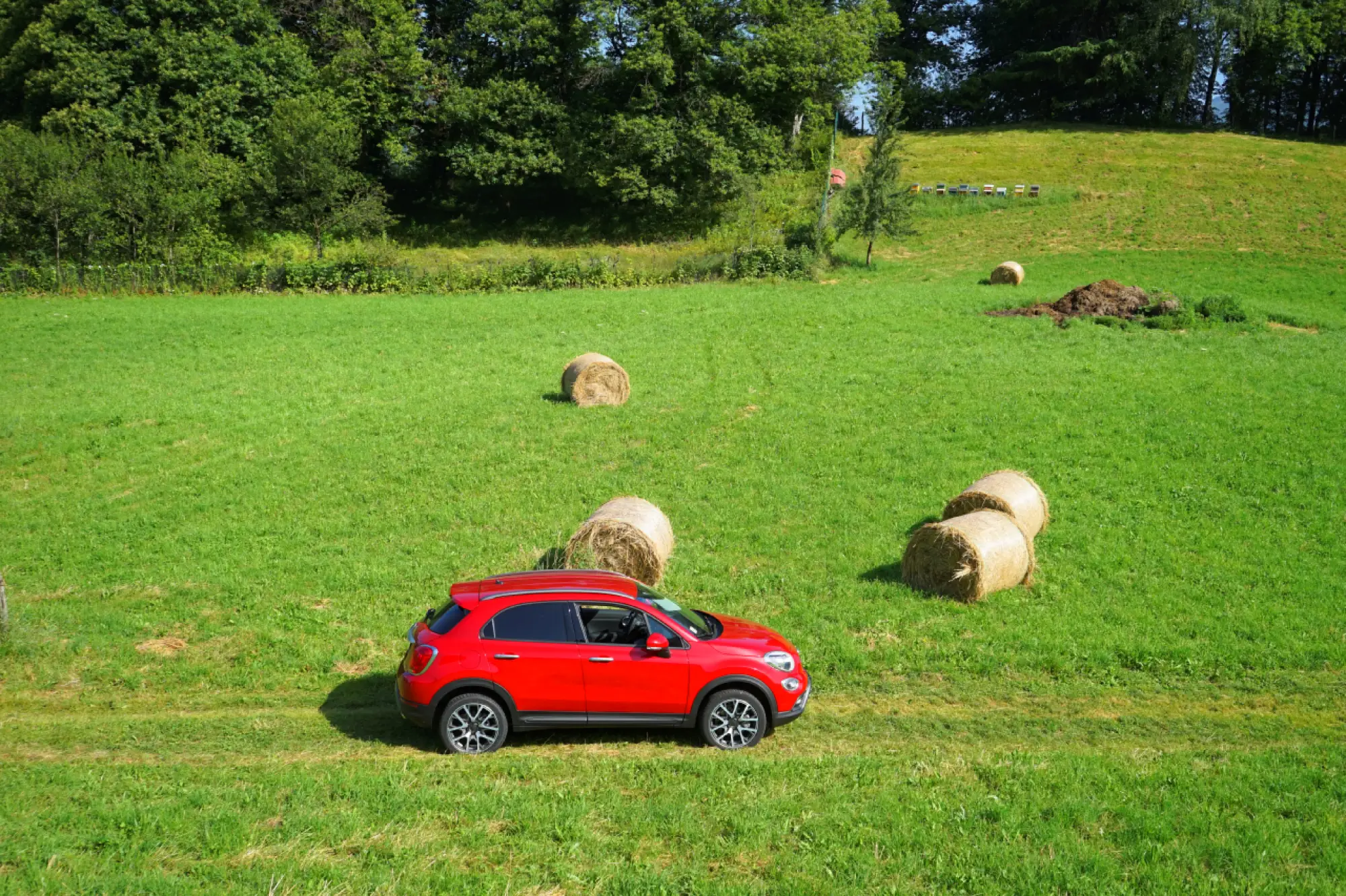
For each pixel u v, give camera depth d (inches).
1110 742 385.4
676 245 2078.0
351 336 1205.7
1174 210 2022.6
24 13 2271.2
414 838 286.5
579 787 326.0
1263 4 2650.1
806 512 649.6
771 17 2380.7
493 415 869.8
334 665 459.8
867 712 412.5
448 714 362.9
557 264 1612.9
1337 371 946.7
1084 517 629.9
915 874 271.3
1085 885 262.4
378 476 727.1
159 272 1574.8
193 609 519.8
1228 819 301.3
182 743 378.9
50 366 1054.4
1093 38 3034.0
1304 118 3287.4
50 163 1738.4
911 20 3348.9
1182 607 506.6
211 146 2094.0
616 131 2241.6
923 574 534.9
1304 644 461.4
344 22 2438.5
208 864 269.9
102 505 682.8
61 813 297.4
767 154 2268.7
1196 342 1078.4
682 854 283.3
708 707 372.8
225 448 794.8
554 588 389.1
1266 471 695.1
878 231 1737.2
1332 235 1819.6
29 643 467.2
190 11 2139.5
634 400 912.3
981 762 348.8
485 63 2363.4
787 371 998.4
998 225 2026.3
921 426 812.6
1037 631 481.7
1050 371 962.1
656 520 548.4
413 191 2571.4
